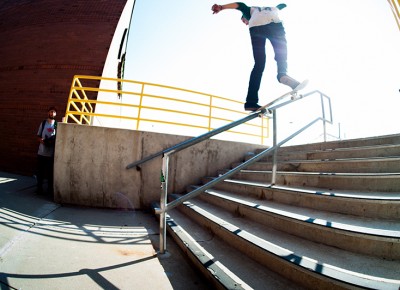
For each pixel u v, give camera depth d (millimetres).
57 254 2141
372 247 1480
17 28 9258
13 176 6613
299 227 1959
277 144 2902
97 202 4352
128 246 2498
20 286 1556
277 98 2127
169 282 1763
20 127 7695
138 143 4574
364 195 1926
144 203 4504
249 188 3186
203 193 3846
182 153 4883
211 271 1669
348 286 1162
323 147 3703
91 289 1597
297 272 1512
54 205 4035
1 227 2525
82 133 4367
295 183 2922
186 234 2549
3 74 8516
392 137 2918
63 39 8484
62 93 7840
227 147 5332
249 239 1903
